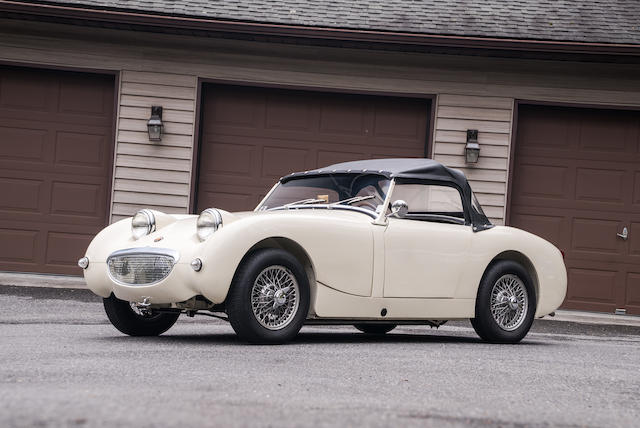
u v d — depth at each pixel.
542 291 8.82
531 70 14.41
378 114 14.62
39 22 13.98
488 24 14.56
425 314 7.96
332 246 7.34
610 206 14.48
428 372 5.87
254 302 6.95
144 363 5.64
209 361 5.86
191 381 4.96
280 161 14.58
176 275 6.82
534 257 8.80
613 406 4.98
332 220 7.42
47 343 6.75
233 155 14.54
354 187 8.20
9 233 14.27
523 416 4.43
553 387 5.56
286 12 14.44
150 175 14.29
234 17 14.03
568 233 14.49
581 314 13.95
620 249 14.44
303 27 13.74
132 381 4.87
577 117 14.53
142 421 3.72
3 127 14.31
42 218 14.29
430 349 7.42
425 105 14.61
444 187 8.40
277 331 7.02
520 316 8.66
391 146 14.59
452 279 8.13
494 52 13.92
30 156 14.34
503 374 6.00
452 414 4.35
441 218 8.27
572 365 6.84
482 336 8.51
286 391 4.78
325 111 14.61
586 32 14.43
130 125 14.29
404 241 7.81
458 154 14.45
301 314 7.12
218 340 7.46
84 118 14.38
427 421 4.11
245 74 14.43
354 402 4.54
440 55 14.40
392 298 7.71
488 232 8.50
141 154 14.30
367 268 7.54
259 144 14.56
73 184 14.34
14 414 3.76
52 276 14.15
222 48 14.40
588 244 14.47
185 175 14.31
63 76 14.38
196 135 14.34
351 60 14.47
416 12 14.86
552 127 14.56
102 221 14.32
